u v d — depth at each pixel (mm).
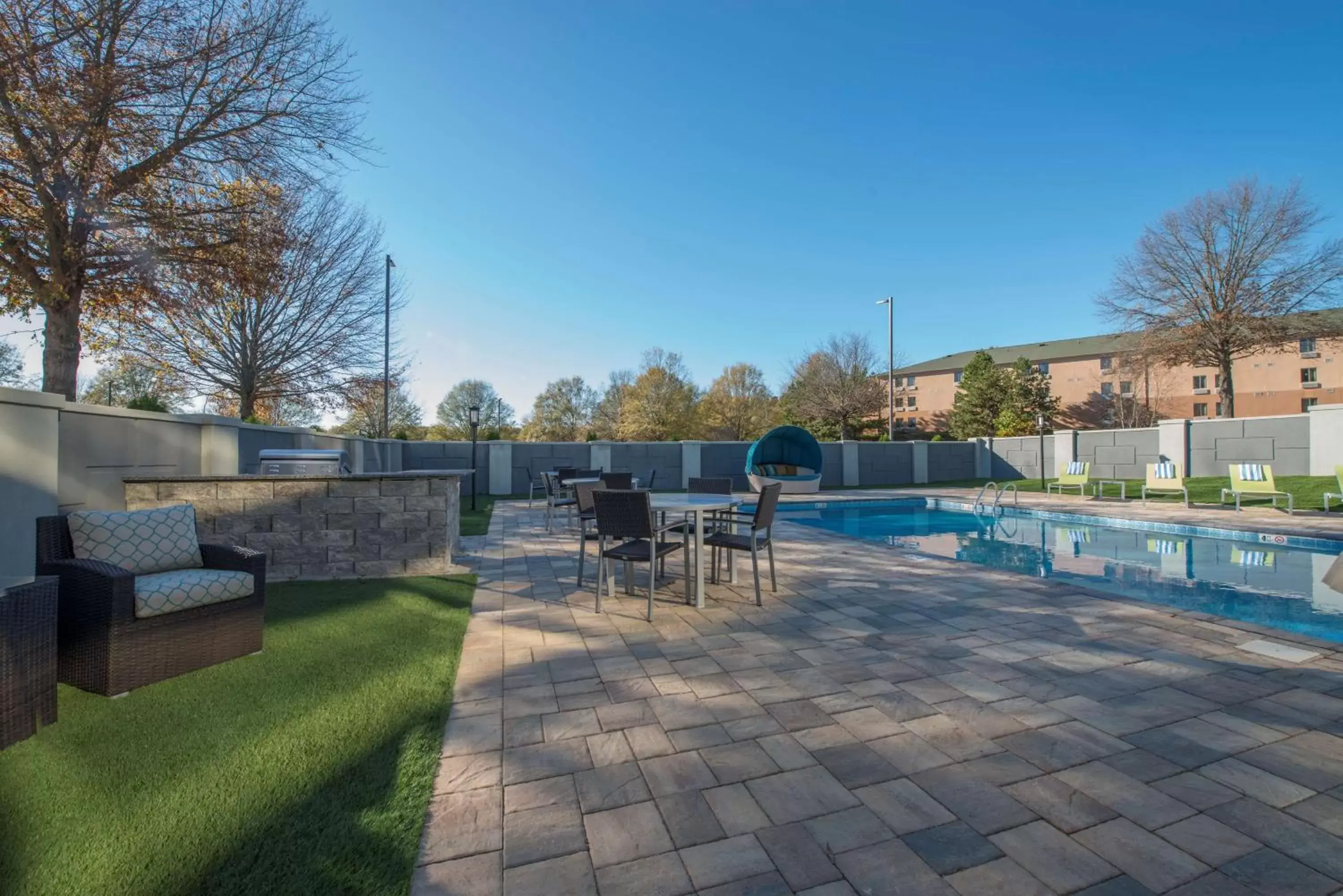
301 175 8398
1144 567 6832
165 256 7445
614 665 3217
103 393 15211
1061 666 3189
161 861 1560
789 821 1822
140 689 2730
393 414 27906
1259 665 3199
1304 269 19641
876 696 2801
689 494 5875
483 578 5441
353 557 5348
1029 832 1769
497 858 1635
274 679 2887
